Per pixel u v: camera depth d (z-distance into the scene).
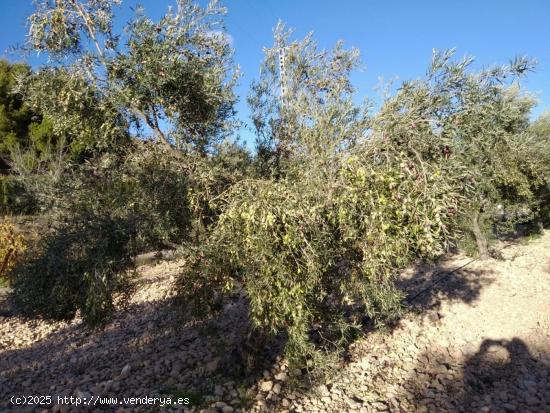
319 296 3.33
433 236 2.64
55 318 3.35
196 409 3.89
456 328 5.75
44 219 4.25
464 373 4.70
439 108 3.00
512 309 6.25
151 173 3.66
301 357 3.94
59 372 5.04
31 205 4.49
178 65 3.35
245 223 2.84
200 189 3.50
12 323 6.95
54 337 6.33
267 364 4.59
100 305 3.10
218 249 3.16
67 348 5.84
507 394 4.31
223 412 3.84
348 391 4.31
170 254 3.88
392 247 2.75
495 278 7.70
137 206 3.47
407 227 2.69
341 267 3.49
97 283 3.06
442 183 2.62
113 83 3.32
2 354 5.77
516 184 7.48
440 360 5.01
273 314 3.06
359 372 4.67
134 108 3.47
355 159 2.79
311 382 4.24
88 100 3.41
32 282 3.21
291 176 3.47
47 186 3.99
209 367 4.55
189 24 3.48
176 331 4.34
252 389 4.20
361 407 4.03
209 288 3.62
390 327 5.70
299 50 4.31
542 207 10.48
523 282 7.40
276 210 2.75
